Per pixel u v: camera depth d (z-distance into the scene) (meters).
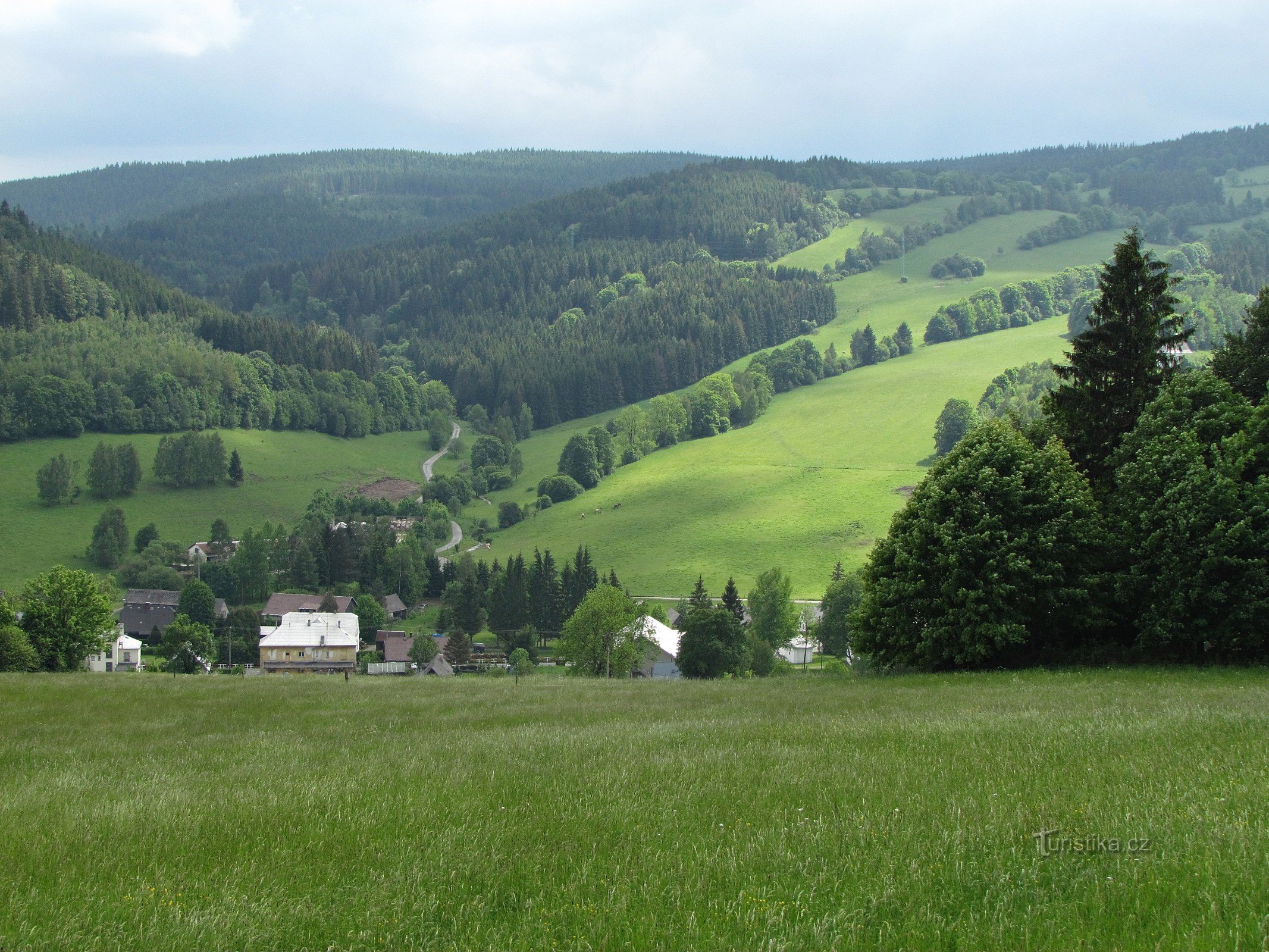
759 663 79.06
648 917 8.62
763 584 102.19
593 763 15.92
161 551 143.25
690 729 20.31
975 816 11.28
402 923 8.85
